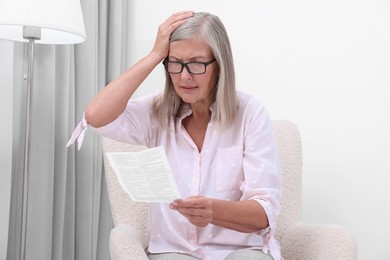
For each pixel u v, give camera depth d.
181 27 1.39
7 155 1.77
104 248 2.26
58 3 1.63
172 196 1.15
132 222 1.67
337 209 2.10
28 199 1.89
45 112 1.92
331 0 2.09
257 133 1.46
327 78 2.10
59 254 1.97
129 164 1.16
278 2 2.16
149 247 1.48
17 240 1.89
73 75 2.03
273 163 1.44
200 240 1.44
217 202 1.29
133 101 1.56
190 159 1.49
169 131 1.52
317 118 2.12
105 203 2.26
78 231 2.08
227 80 1.44
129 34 2.33
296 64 2.14
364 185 2.06
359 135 2.06
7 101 1.77
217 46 1.40
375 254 2.05
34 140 1.91
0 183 1.76
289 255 1.59
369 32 2.05
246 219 1.32
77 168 2.09
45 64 1.92
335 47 2.09
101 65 2.20
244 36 2.21
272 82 2.17
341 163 2.09
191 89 1.40
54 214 1.98
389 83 2.03
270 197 1.38
